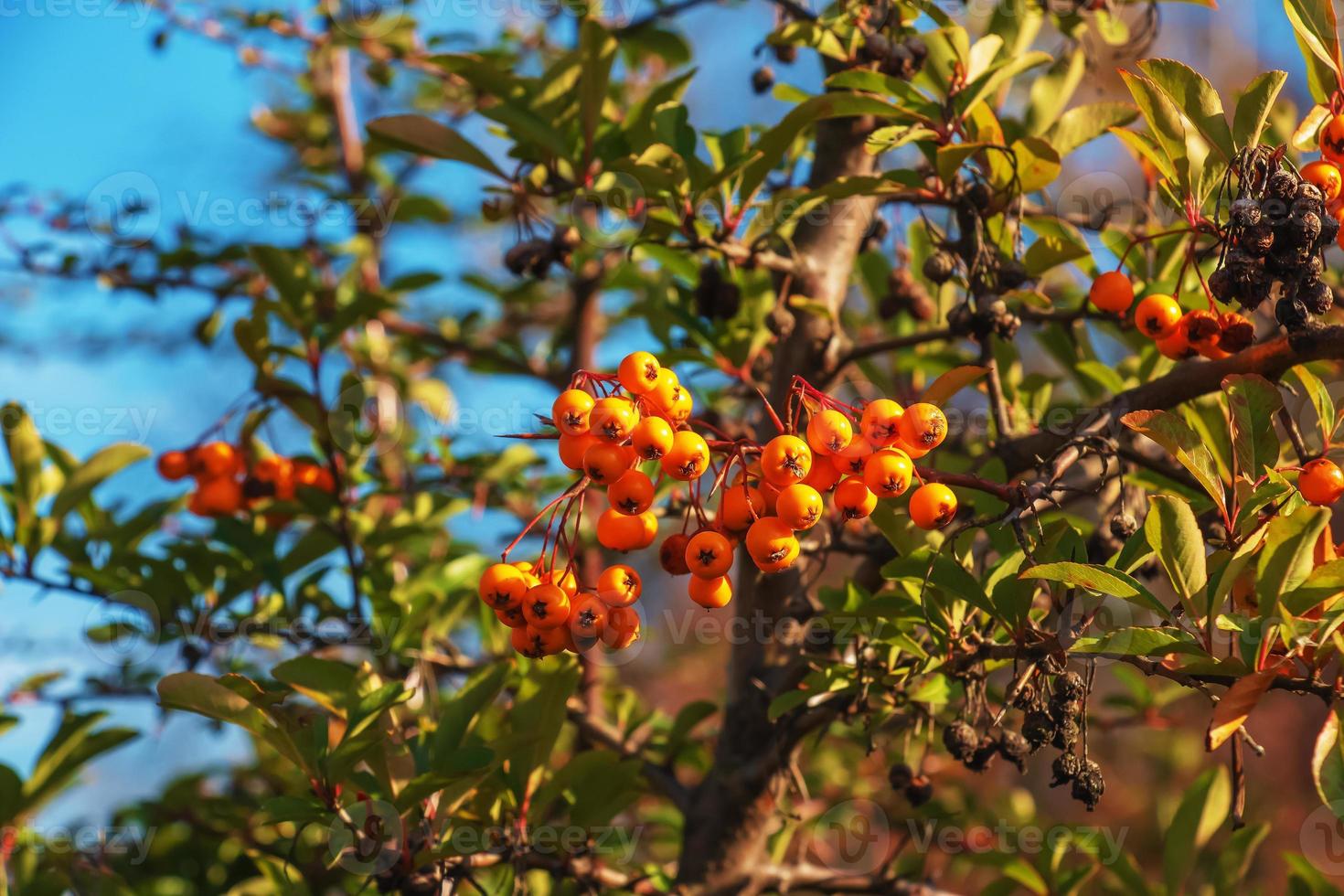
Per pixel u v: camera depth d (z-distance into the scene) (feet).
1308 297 6.88
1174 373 8.36
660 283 12.96
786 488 6.29
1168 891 11.61
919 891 11.30
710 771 11.33
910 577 7.73
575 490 6.81
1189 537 6.30
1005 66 9.36
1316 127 7.48
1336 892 11.74
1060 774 7.02
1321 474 6.92
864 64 10.66
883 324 14.61
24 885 11.75
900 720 10.09
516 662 11.48
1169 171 7.93
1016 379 11.93
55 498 12.50
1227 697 6.08
